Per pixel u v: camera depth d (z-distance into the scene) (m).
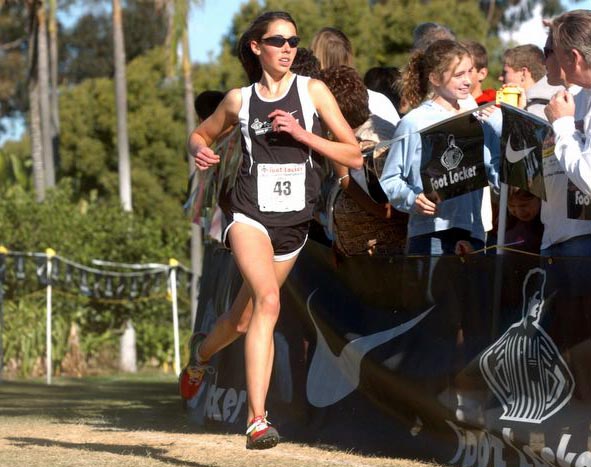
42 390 17.84
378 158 8.95
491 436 7.71
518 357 7.51
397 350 8.57
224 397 10.48
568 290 7.14
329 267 9.39
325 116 7.89
